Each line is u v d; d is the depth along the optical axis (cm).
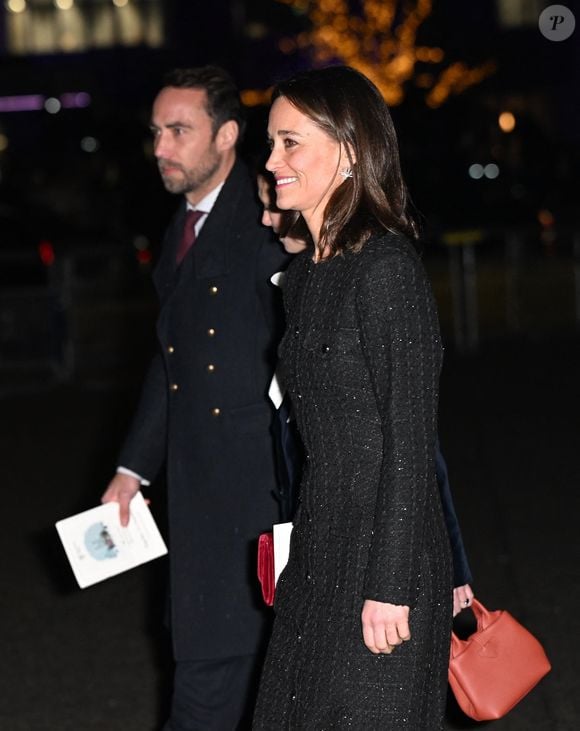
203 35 4638
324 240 354
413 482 337
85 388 1544
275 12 4519
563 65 4697
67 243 2492
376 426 347
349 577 348
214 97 507
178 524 501
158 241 2669
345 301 345
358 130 351
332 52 4256
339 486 351
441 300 1973
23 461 1166
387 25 4094
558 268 1836
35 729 596
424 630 349
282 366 372
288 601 366
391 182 355
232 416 494
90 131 2991
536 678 404
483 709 400
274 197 457
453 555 402
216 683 505
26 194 2712
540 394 1359
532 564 797
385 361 340
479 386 1429
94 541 500
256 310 494
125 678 654
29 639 716
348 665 348
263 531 493
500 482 1003
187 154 505
